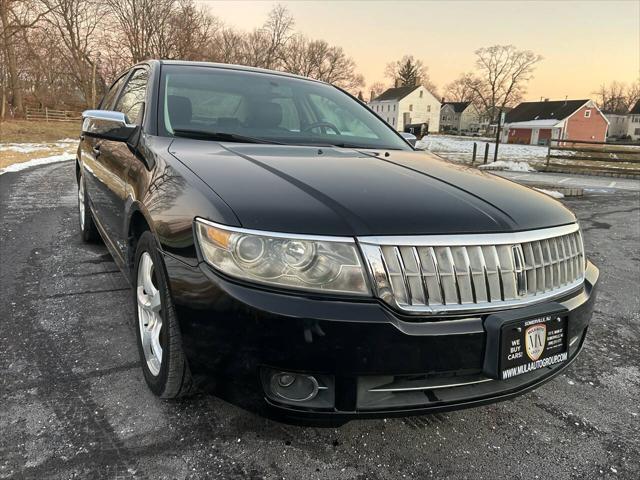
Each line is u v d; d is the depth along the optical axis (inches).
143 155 100.7
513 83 3159.5
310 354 64.4
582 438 88.2
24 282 147.6
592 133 2603.3
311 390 68.3
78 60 1651.1
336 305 64.9
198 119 114.0
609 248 230.8
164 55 1824.6
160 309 84.0
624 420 94.5
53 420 84.3
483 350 69.2
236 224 67.2
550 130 2539.4
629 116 3474.4
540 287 76.4
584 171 681.0
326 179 81.1
